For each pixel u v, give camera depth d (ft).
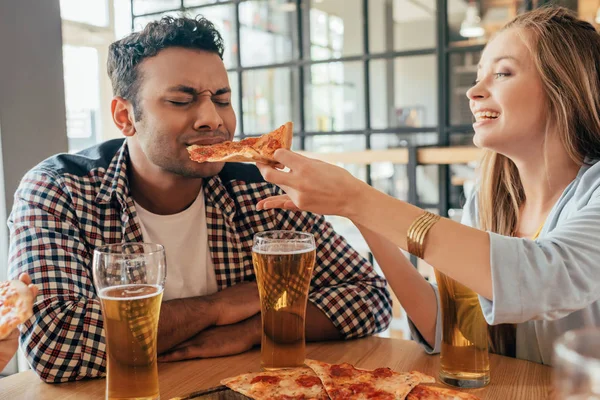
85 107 12.55
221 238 5.22
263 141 3.66
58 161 5.00
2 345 3.14
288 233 3.63
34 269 4.14
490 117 4.39
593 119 4.20
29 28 6.42
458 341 3.34
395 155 9.76
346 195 3.36
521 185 4.95
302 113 11.68
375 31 10.87
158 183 4.90
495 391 3.30
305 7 11.38
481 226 5.21
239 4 11.82
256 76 12.00
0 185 6.19
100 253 2.98
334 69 11.30
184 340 4.01
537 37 4.14
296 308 3.48
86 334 3.80
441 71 10.32
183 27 4.43
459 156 9.21
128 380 3.01
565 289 3.20
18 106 6.32
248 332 4.13
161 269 3.11
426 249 3.27
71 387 3.62
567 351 1.59
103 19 12.44
